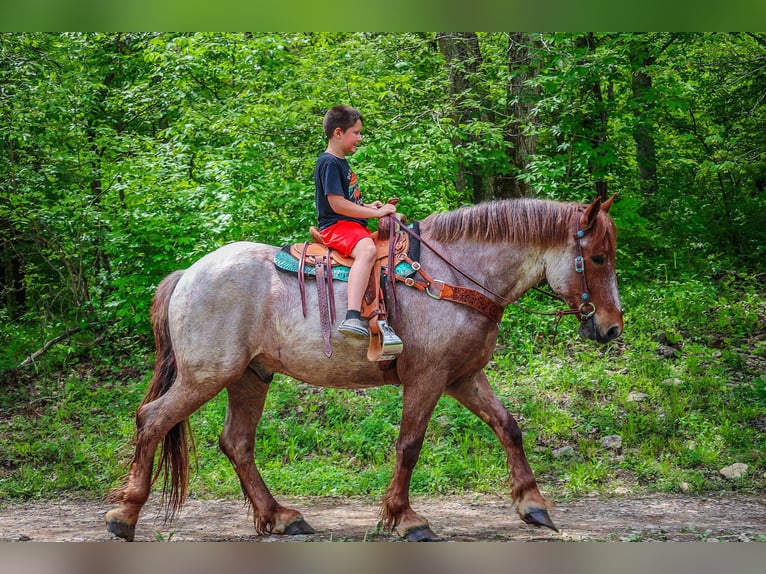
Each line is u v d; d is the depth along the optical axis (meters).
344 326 4.71
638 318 10.35
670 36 11.66
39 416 8.98
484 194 12.77
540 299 11.00
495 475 6.95
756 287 12.12
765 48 13.30
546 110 10.97
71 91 11.51
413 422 4.89
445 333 4.88
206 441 7.86
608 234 4.98
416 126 10.84
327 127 5.10
